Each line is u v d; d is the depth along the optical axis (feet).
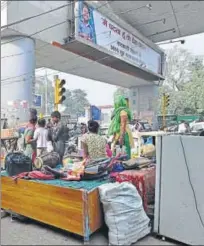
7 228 9.12
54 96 21.18
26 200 9.55
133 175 9.46
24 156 10.80
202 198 8.68
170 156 9.06
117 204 8.11
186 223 8.64
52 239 8.32
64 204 8.52
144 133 14.24
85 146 10.73
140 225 8.57
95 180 9.62
